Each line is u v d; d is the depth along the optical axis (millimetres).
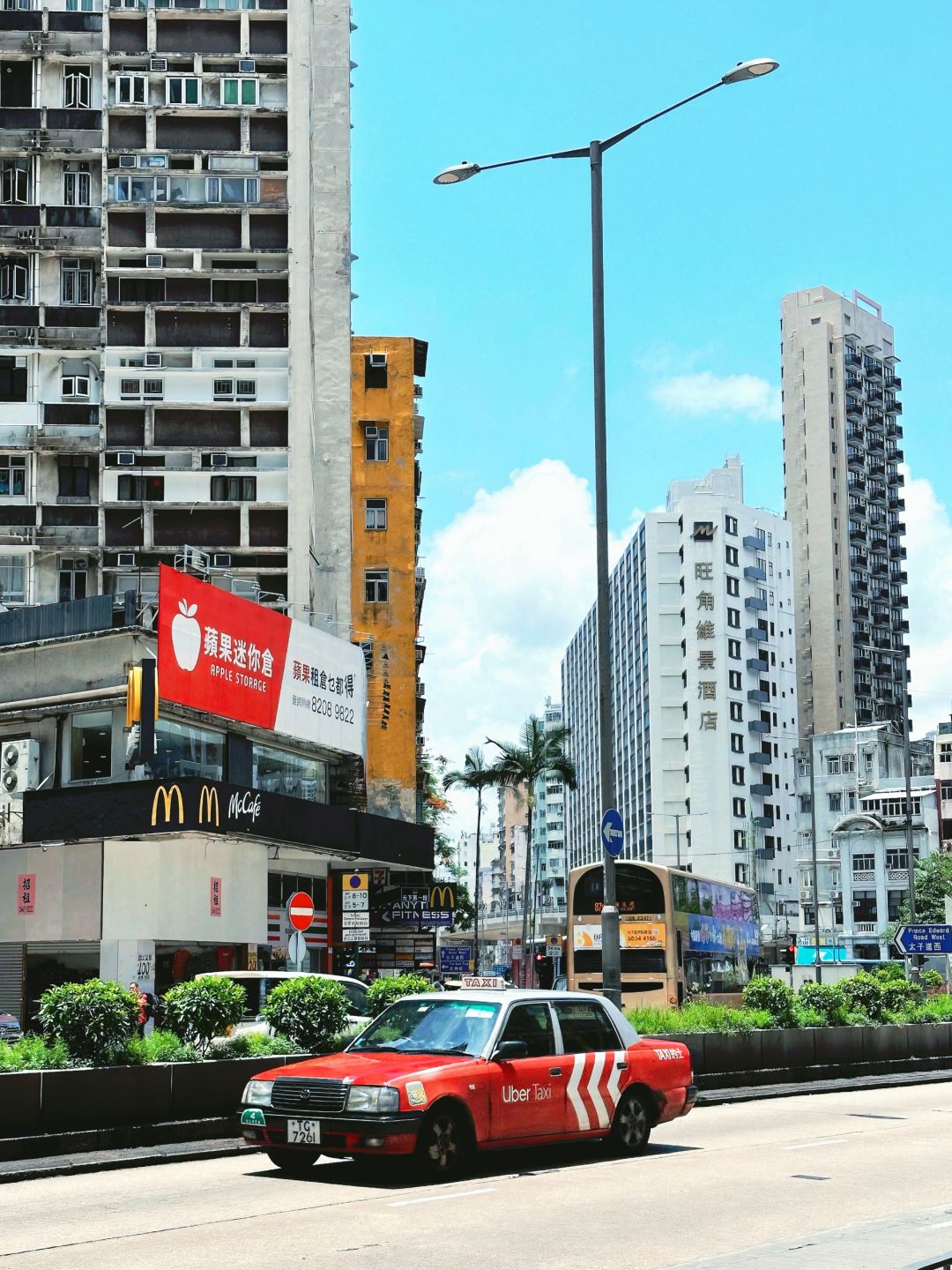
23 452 56344
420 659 68250
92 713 34906
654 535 133625
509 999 14023
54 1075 15305
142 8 59125
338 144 64812
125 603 35594
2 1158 14414
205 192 58219
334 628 60719
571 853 181500
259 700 38031
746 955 46688
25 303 57156
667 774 130125
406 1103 12422
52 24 58844
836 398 149625
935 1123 19609
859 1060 29000
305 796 42312
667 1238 10203
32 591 55562
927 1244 9461
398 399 66312
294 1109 12680
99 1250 9688
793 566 146750
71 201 58344
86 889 33188
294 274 58156
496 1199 11867
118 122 58438
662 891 37750
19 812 34344
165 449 56594
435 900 47906
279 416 57656
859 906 110562
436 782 86438
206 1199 12102
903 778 117000
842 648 144875
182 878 34188
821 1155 15492
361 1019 23438
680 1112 15695
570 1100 14055
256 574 56281
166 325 57438
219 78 58906
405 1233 10281
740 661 130625
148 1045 16938
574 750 183625
